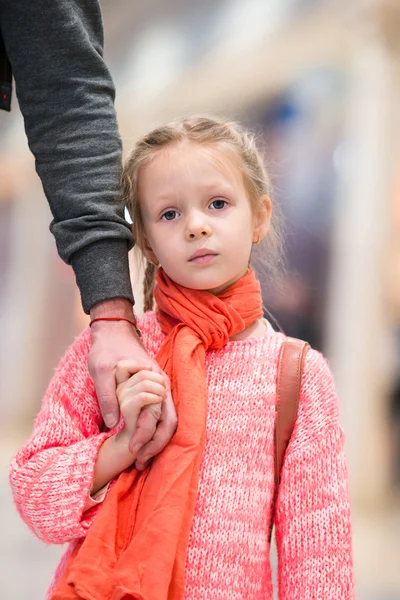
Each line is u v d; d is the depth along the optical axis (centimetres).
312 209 685
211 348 148
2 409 1176
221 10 756
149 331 154
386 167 645
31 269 1216
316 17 657
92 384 147
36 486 134
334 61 681
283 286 230
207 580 134
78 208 151
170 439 136
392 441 627
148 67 847
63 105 157
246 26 730
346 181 658
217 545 136
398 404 634
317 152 690
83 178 153
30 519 134
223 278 146
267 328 157
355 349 636
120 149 160
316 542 141
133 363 137
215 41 765
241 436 142
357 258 644
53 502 132
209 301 146
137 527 131
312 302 674
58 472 134
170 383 141
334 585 138
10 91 165
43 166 157
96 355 141
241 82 769
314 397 147
